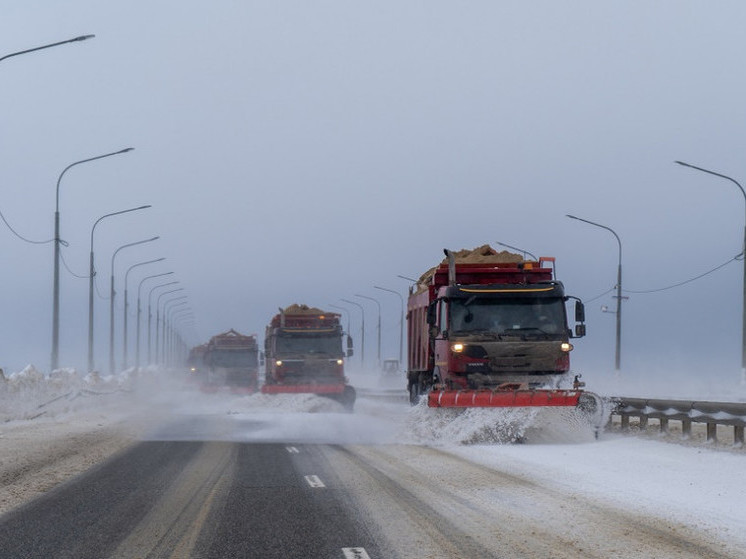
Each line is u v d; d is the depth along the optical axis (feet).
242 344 270.46
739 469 70.95
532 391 94.89
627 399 107.65
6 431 111.14
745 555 39.11
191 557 39.47
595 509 51.24
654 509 51.42
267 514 50.01
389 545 41.37
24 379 148.56
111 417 152.25
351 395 187.93
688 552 39.73
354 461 76.84
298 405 179.22
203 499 55.57
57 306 185.16
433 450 87.66
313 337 193.26
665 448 87.61
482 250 124.57
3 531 45.44
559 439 95.25
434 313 106.83
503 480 63.82
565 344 102.83
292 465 73.97
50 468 72.28
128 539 43.37
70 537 43.88
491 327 103.30
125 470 70.85
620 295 257.55
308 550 40.68
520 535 43.52
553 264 112.27
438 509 51.21
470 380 102.12
